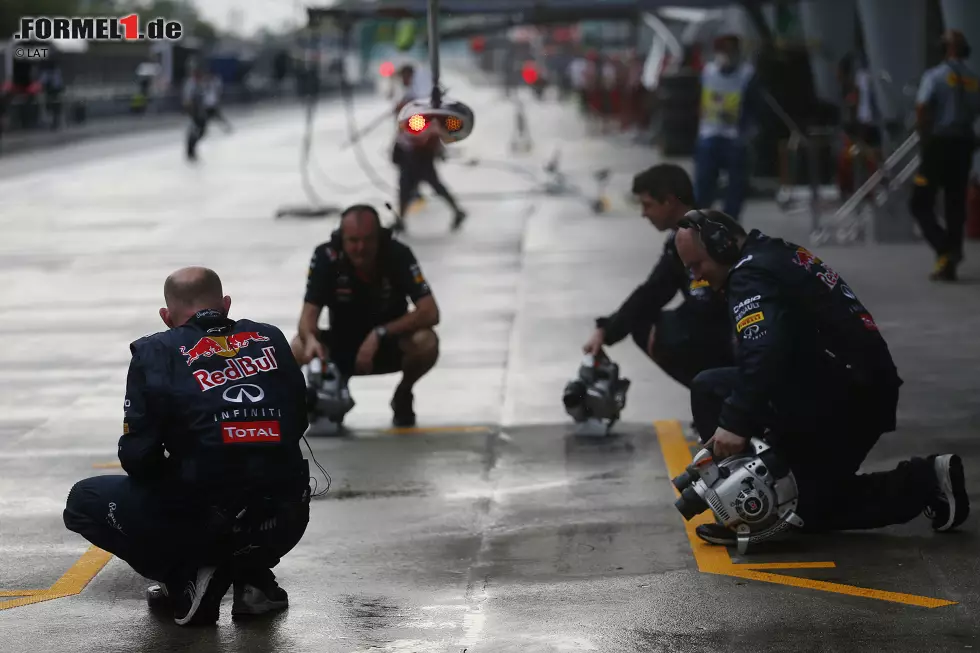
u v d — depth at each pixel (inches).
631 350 1125.1
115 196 2554.1
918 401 904.9
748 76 1707.7
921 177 1357.0
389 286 875.4
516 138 3976.4
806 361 588.7
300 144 4072.3
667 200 771.4
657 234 1851.6
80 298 1443.2
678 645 502.3
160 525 527.5
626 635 514.3
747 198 2167.8
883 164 1672.0
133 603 573.6
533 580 589.0
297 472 534.3
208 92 4603.8
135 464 518.3
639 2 2020.2
